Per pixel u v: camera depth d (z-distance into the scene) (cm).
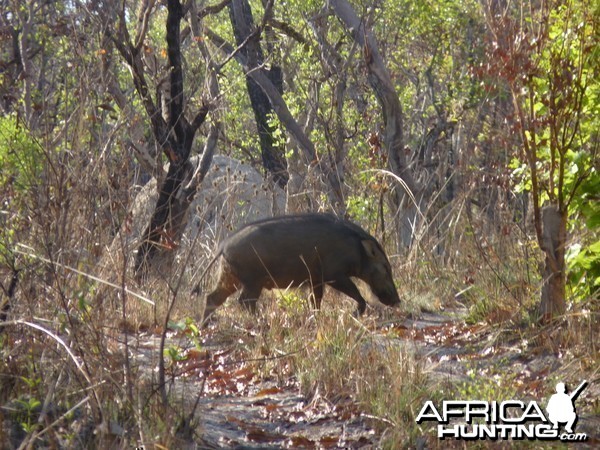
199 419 903
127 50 1878
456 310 1507
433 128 2786
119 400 831
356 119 2603
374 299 1512
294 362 1142
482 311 1358
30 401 764
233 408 1027
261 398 1065
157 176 1775
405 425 923
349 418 975
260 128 2944
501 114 1788
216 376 1134
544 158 1263
